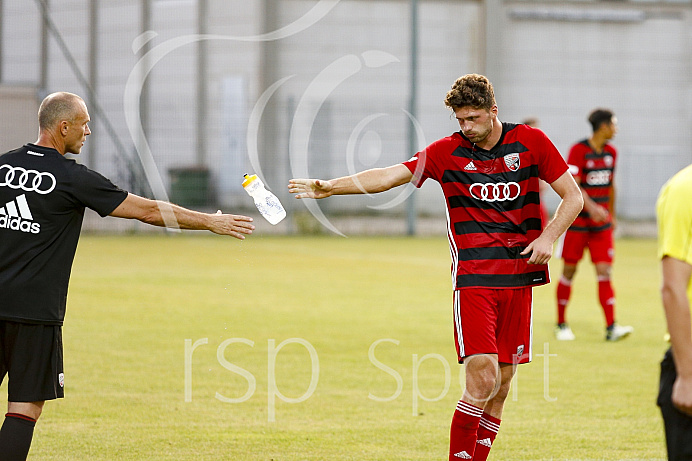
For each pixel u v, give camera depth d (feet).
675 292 31.78
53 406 62.23
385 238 245.65
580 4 315.37
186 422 58.65
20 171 43.09
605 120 95.04
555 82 315.78
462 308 47.80
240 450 52.19
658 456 51.67
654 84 317.83
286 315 104.32
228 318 101.35
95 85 280.72
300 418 60.29
